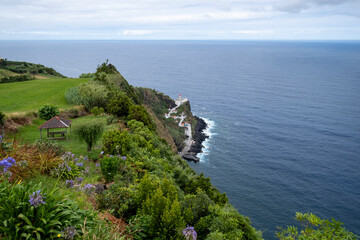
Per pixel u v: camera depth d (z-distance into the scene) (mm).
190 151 88750
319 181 72312
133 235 8062
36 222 5008
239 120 131125
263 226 52875
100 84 45562
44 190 5672
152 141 25344
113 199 9836
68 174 11227
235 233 10344
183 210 11266
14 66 95312
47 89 44906
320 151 93062
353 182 72188
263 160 84750
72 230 4973
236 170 77125
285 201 62438
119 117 32250
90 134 19250
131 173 14047
